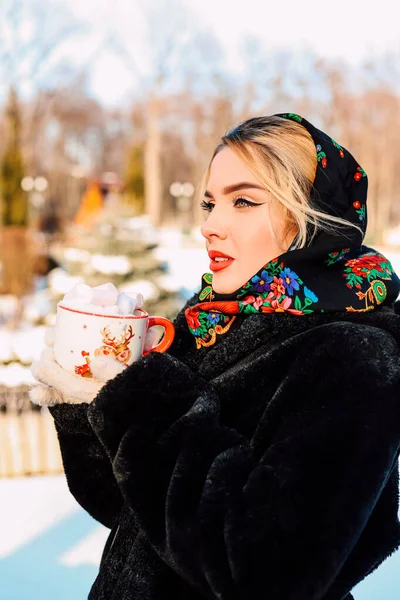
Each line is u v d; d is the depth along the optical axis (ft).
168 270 23.76
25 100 99.60
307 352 3.21
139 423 3.19
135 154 111.96
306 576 2.72
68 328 3.44
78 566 10.18
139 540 3.42
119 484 3.14
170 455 3.08
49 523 11.73
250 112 106.73
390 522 3.26
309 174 3.68
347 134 114.73
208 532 2.83
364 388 2.97
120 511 3.86
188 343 4.16
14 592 9.26
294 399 3.10
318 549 2.75
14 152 63.72
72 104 119.96
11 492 13.26
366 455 2.86
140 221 24.35
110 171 139.54
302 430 2.95
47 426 15.17
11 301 37.24
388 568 10.01
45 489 13.46
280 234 3.68
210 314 3.89
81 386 3.45
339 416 2.93
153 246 23.21
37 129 104.47
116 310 3.43
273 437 3.08
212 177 3.80
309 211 3.53
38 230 69.46
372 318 3.38
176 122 121.60
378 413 2.93
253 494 2.83
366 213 3.81
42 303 35.86
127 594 3.30
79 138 133.80
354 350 3.06
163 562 3.32
